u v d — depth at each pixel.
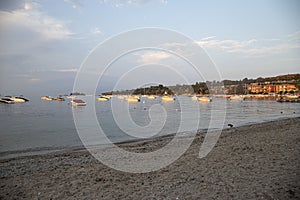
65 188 5.88
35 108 53.19
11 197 5.37
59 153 10.78
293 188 5.08
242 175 6.16
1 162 8.92
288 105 57.41
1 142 14.29
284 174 6.07
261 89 120.31
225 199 4.74
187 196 5.02
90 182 6.28
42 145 13.38
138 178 6.48
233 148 9.74
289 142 10.45
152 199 4.96
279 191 4.95
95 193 5.46
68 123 24.12
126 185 5.93
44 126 21.91
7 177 6.91
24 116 33.69
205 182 5.82
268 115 31.23
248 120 25.09
